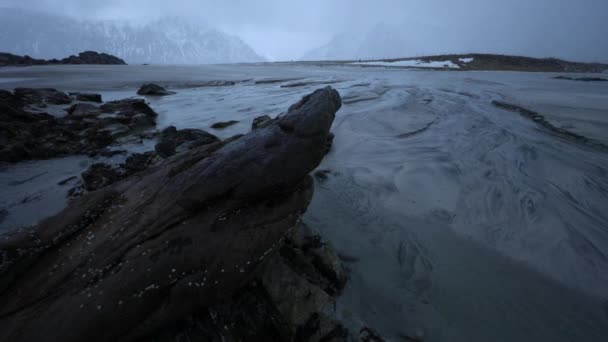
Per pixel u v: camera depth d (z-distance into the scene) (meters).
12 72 24.20
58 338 1.95
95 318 2.04
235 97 14.54
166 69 32.91
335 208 4.93
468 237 4.21
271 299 2.69
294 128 3.21
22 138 6.59
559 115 10.26
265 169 2.94
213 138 7.41
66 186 5.22
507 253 3.89
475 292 3.30
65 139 7.05
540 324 2.92
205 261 2.42
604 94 15.62
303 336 2.54
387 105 11.81
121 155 6.86
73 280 2.30
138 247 2.47
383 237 4.21
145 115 9.57
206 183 2.88
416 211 4.84
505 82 22.09
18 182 5.25
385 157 6.91
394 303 3.11
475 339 2.77
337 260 3.39
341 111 10.81
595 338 2.78
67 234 2.71
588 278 3.45
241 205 2.88
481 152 7.09
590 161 6.56
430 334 2.79
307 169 3.12
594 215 4.66
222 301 2.52
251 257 2.59
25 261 2.43
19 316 2.11
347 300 3.08
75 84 18.17
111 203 3.09
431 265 3.68
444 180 5.81
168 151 6.59
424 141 7.86
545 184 5.61
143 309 2.16
